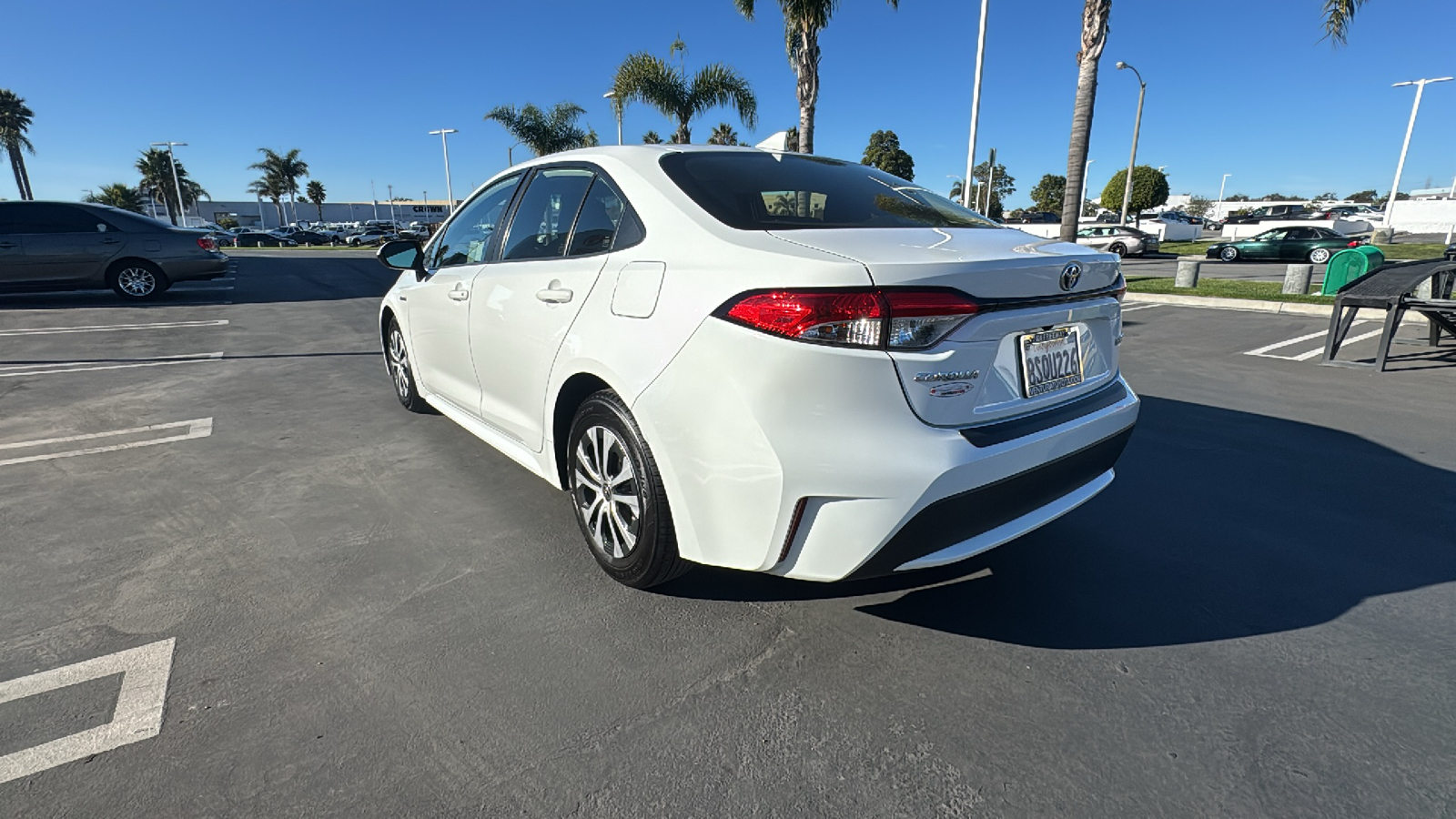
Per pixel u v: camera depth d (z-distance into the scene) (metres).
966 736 1.87
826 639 2.28
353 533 2.97
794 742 1.84
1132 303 10.85
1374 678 2.10
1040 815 1.63
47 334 7.84
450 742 1.83
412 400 4.64
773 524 1.97
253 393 5.29
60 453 3.97
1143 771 1.75
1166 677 2.11
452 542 2.90
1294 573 2.70
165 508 3.22
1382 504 3.32
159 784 1.68
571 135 20.58
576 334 2.49
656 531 2.27
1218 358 6.70
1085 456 2.28
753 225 2.22
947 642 2.27
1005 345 2.05
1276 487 3.53
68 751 1.77
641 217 2.41
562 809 1.63
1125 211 28.45
